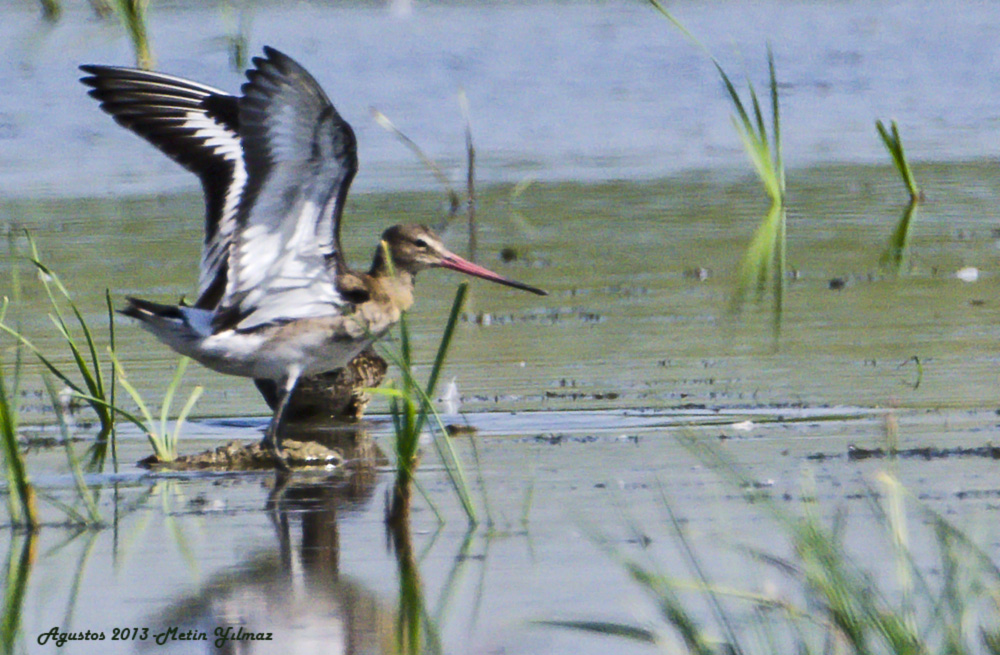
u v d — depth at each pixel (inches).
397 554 382.3
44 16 1363.2
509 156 994.1
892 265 730.2
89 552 388.8
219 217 479.5
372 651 326.3
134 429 520.7
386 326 542.6
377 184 927.0
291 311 479.5
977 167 950.4
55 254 759.1
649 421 504.1
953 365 559.5
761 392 534.0
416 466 464.1
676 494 422.0
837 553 311.6
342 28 1364.4
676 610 302.4
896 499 334.3
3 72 1155.9
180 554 385.7
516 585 358.9
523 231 815.1
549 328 634.8
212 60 1146.7
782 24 1416.1
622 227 823.1
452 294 703.1
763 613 326.6
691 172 958.4
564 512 409.7
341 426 526.0
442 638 330.6
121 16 1023.6
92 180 936.3
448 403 535.8
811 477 406.3
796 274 718.5
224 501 433.7
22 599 356.5
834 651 293.6
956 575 314.3
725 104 1124.5
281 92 417.4
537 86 1170.0
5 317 649.6
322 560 378.9
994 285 685.9
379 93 1136.8
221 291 480.4
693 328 628.7
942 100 1133.1
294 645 330.0
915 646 284.0
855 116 1095.0
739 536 383.6
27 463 478.0
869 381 541.6
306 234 465.7
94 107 1093.1
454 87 1159.0
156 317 469.7
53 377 577.0
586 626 303.9
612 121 1081.4
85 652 329.4
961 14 1448.1
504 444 483.2
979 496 408.2
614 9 1497.3
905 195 889.5
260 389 537.0
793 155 1003.9
